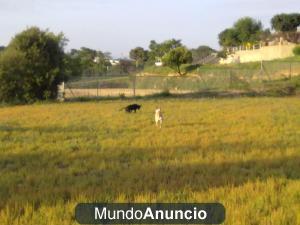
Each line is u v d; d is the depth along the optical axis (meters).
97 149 20.19
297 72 77.44
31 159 18.00
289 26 132.62
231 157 17.53
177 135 23.84
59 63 55.66
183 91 64.69
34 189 12.71
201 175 14.16
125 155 18.61
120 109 38.31
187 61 111.06
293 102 46.50
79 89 74.75
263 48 114.81
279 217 9.79
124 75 92.56
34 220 9.78
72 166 16.28
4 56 53.84
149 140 22.17
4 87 53.72
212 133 24.61
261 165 15.91
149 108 40.31
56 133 25.31
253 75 75.88
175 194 11.80
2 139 23.38
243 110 37.84
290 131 25.47
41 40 54.84
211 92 61.34
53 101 54.56
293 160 16.83
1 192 12.51
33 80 54.31
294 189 12.18
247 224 9.45
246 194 11.60
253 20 143.00
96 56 154.38
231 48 144.38
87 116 34.62
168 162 16.70
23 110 42.69
